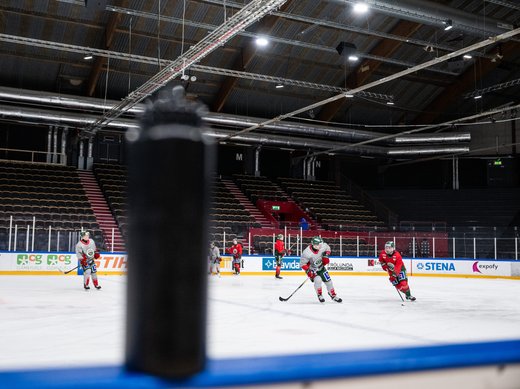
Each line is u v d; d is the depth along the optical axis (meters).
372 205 26.59
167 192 0.86
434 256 20.33
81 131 23.81
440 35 21.42
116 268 17.30
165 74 15.55
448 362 1.20
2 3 18.30
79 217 20.55
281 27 20.41
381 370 1.13
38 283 13.30
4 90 19.77
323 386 1.08
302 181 28.09
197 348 0.89
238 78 22.91
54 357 4.74
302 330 6.41
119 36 20.09
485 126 26.45
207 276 0.90
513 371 1.29
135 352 0.89
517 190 25.23
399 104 26.20
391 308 8.88
